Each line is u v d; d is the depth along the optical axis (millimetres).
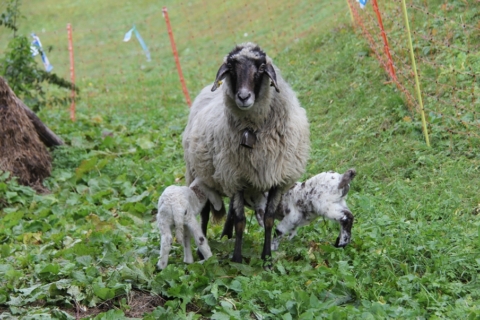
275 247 6633
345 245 6340
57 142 11258
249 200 6742
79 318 5504
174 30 21625
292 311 5289
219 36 19375
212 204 6785
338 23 14047
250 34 18109
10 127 10211
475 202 7113
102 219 8391
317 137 9891
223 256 6699
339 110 10336
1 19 12875
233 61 6000
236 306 5496
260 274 5988
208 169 6617
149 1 25438
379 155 8656
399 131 9008
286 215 6555
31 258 6793
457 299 5430
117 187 9672
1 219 8680
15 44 12586
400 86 9516
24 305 5684
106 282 6008
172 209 6180
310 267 6164
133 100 15609
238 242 6410
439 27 11078
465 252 6008
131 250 6797
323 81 11789
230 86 6043
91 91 17453
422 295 5395
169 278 5859
